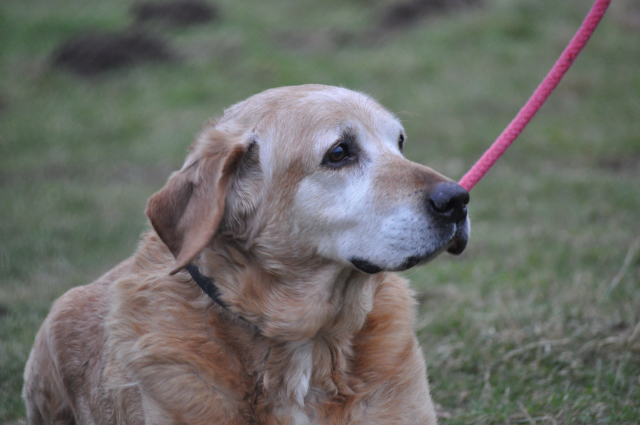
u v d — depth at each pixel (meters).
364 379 3.84
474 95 14.05
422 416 3.87
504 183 9.98
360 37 18.41
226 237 3.85
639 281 6.30
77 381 4.41
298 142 3.82
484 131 12.30
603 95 13.73
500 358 5.45
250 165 3.89
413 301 4.22
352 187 3.80
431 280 7.02
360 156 3.89
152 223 3.75
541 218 8.59
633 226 7.94
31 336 6.26
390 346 3.91
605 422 4.54
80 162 12.62
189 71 16.72
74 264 8.09
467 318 6.09
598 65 15.18
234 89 15.51
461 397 5.10
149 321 3.76
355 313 3.88
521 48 16.34
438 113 13.31
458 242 3.77
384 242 3.68
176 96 15.37
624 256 6.93
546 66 15.31
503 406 4.82
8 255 8.29
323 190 3.80
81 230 9.17
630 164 10.68
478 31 17.25
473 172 4.30
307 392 3.79
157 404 3.61
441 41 17.06
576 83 14.27
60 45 18.25
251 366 3.76
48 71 17.33
